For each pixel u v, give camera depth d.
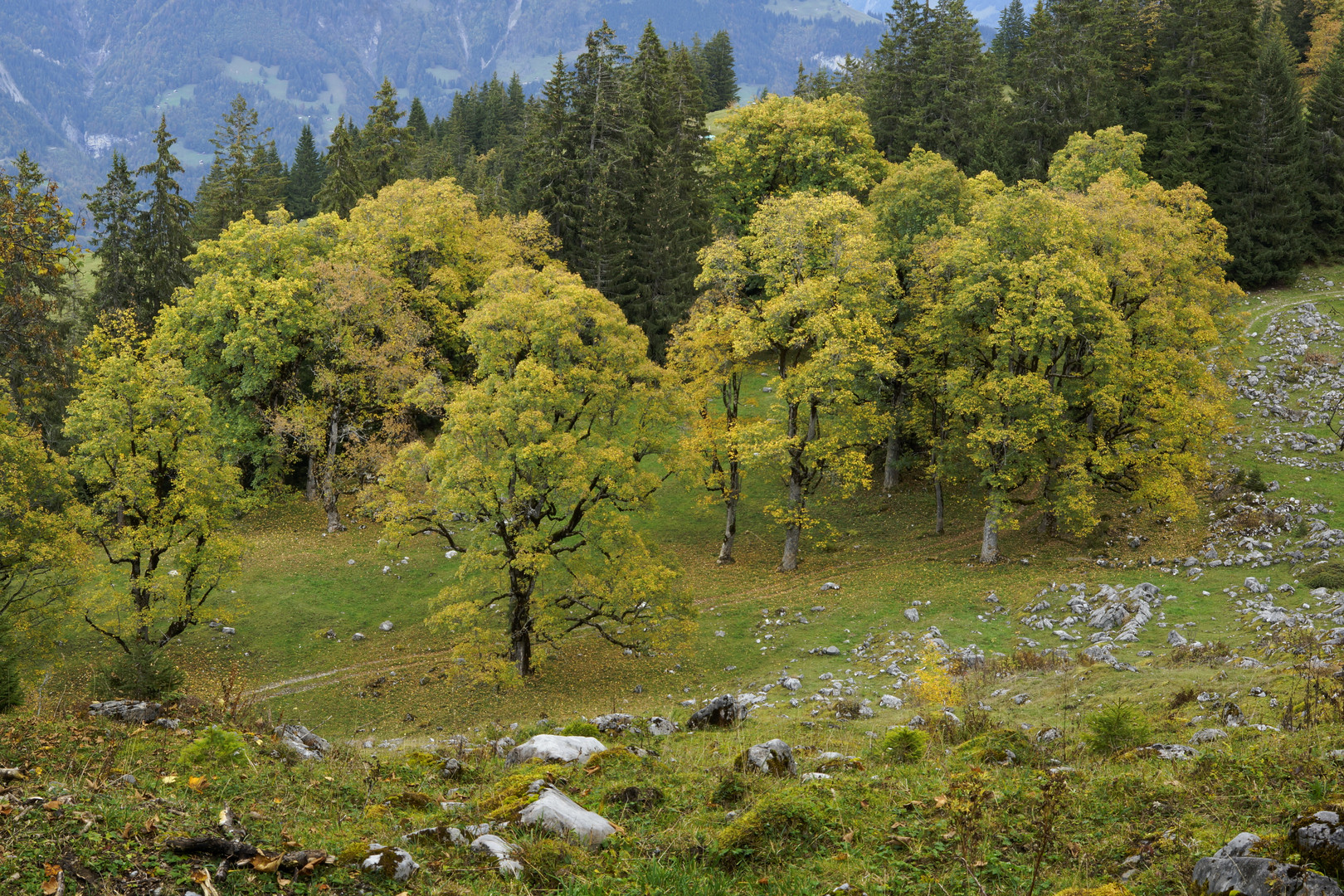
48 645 32.28
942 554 42.41
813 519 42.44
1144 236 42.06
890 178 49.75
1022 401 38.53
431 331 52.34
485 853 8.78
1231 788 9.65
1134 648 28.11
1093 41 79.88
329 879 8.00
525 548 31.73
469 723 30.58
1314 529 36.03
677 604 34.19
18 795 8.58
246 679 34.50
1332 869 6.62
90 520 33.66
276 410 48.97
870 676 30.17
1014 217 39.41
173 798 9.53
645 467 55.84
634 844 9.36
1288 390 54.28
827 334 40.22
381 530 48.31
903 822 9.52
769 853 8.82
